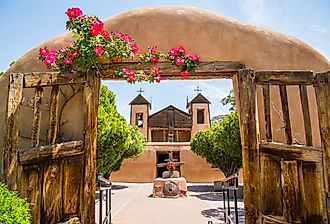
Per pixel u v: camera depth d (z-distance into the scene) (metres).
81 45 3.93
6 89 4.36
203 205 11.57
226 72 4.36
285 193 3.75
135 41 4.44
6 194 2.88
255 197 3.74
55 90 3.99
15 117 3.71
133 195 15.77
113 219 8.40
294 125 4.19
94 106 4.09
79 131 4.20
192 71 4.23
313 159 3.69
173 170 16.20
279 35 4.49
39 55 4.12
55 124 3.95
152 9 4.58
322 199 3.60
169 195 14.61
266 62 4.35
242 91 3.99
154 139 35.53
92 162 3.99
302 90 3.94
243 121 3.93
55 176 3.81
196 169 26.95
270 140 3.92
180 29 4.46
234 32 4.44
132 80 4.08
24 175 3.62
